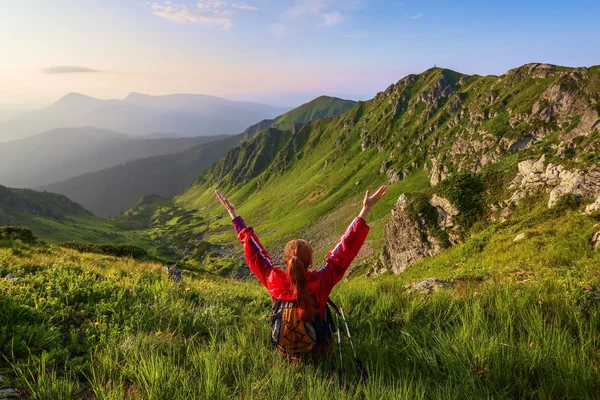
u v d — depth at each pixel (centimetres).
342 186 18000
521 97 11181
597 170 2297
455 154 12056
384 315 459
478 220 3319
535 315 363
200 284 987
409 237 3928
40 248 1883
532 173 3066
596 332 322
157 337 395
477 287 553
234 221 365
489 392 263
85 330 418
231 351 354
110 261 1889
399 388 254
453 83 17838
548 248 1584
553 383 260
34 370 311
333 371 318
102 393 251
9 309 417
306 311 303
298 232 14388
